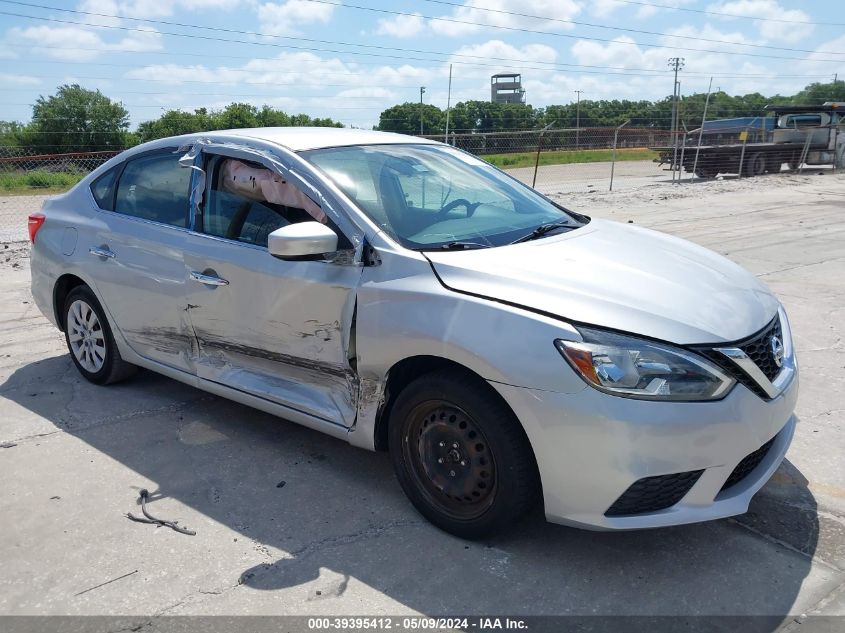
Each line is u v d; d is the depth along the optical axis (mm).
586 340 2705
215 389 4023
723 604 2703
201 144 4082
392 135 4375
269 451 4000
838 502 3393
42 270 4992
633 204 16172
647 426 2623
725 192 19047
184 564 2998
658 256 3477
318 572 2934
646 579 2855
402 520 3299
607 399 2646
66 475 3748
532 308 2832
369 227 3312
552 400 2707
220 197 3908
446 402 3006
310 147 3768
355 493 3547
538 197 4309
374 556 3031
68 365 5383
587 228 3873
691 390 2672
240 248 3719
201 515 3367
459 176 4078
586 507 2752
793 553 3010
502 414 2855
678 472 2682
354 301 3254
